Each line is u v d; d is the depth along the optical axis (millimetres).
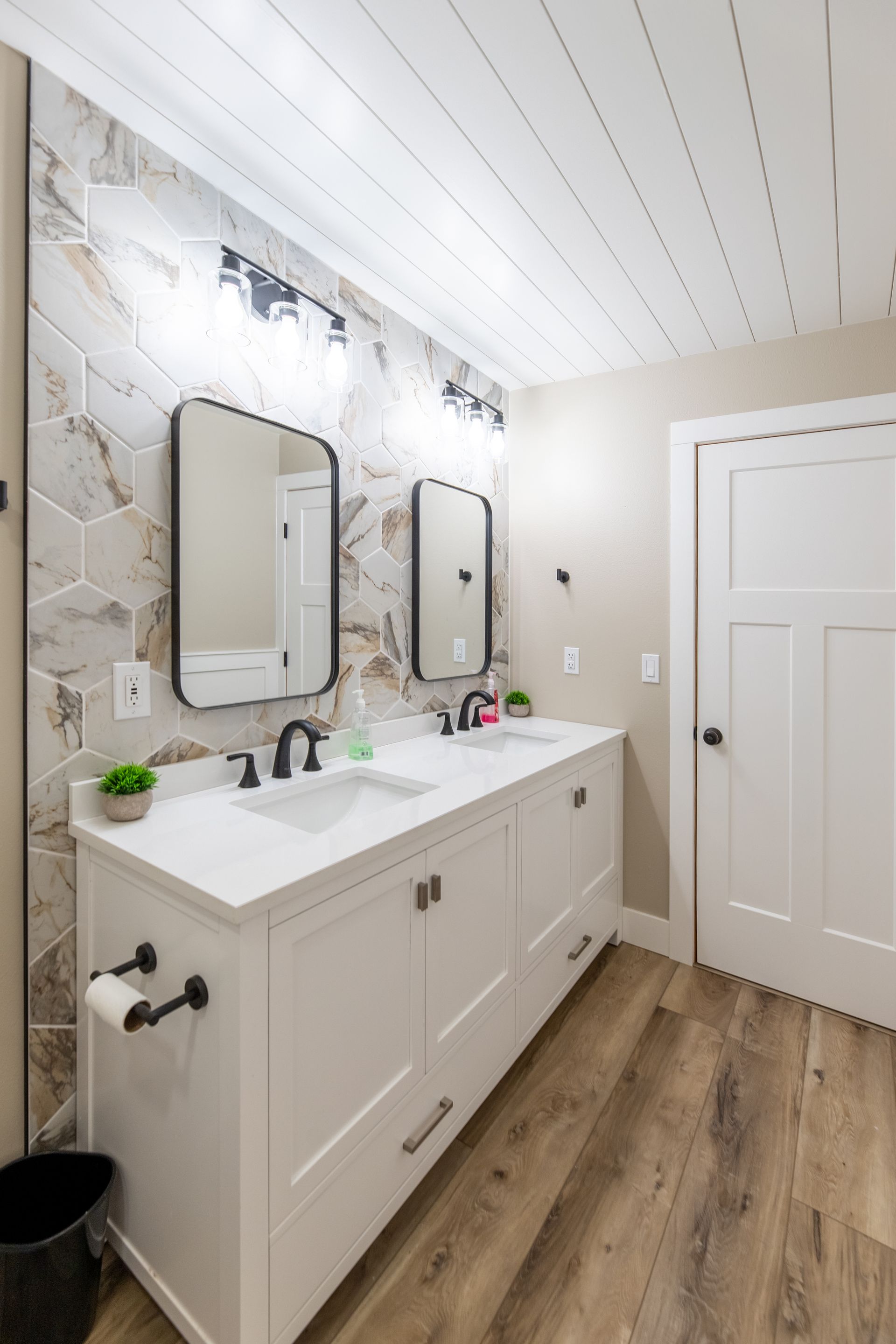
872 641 2039
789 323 2064
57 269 1214
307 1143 1085
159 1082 1123
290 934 1030
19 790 1222
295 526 1719
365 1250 1228
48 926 1260
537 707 2719
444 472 2318
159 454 1403
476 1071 1571
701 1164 1491
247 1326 979
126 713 1364
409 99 1208
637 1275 1240
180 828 1270
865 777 2066
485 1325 1153
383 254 1741
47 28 1080
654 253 1704
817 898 2152
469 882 1514
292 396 1708
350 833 1251
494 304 1988
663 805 2422
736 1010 2105
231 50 1110
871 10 1002
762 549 2195
